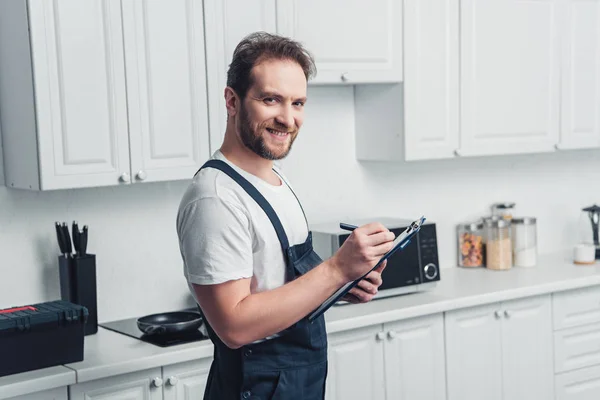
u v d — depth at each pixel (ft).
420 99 11.10
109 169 8.98
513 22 11.82
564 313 11.70
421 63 11.06
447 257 12.91
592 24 12.68
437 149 11.31
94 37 8.77
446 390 10.69
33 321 7.96
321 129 11.58
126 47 8.97
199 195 6.07
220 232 5.97
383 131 11.37
